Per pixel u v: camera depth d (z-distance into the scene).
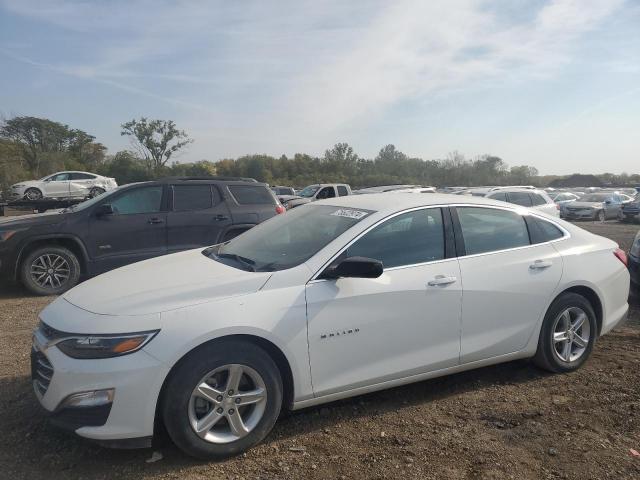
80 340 3.01
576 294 4.55
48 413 3.09
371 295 3.60
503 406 3.90
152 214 8.46
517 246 4.37
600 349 5.16
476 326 4.05
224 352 3.13
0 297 7.73
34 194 28.53
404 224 3.96
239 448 3.20
